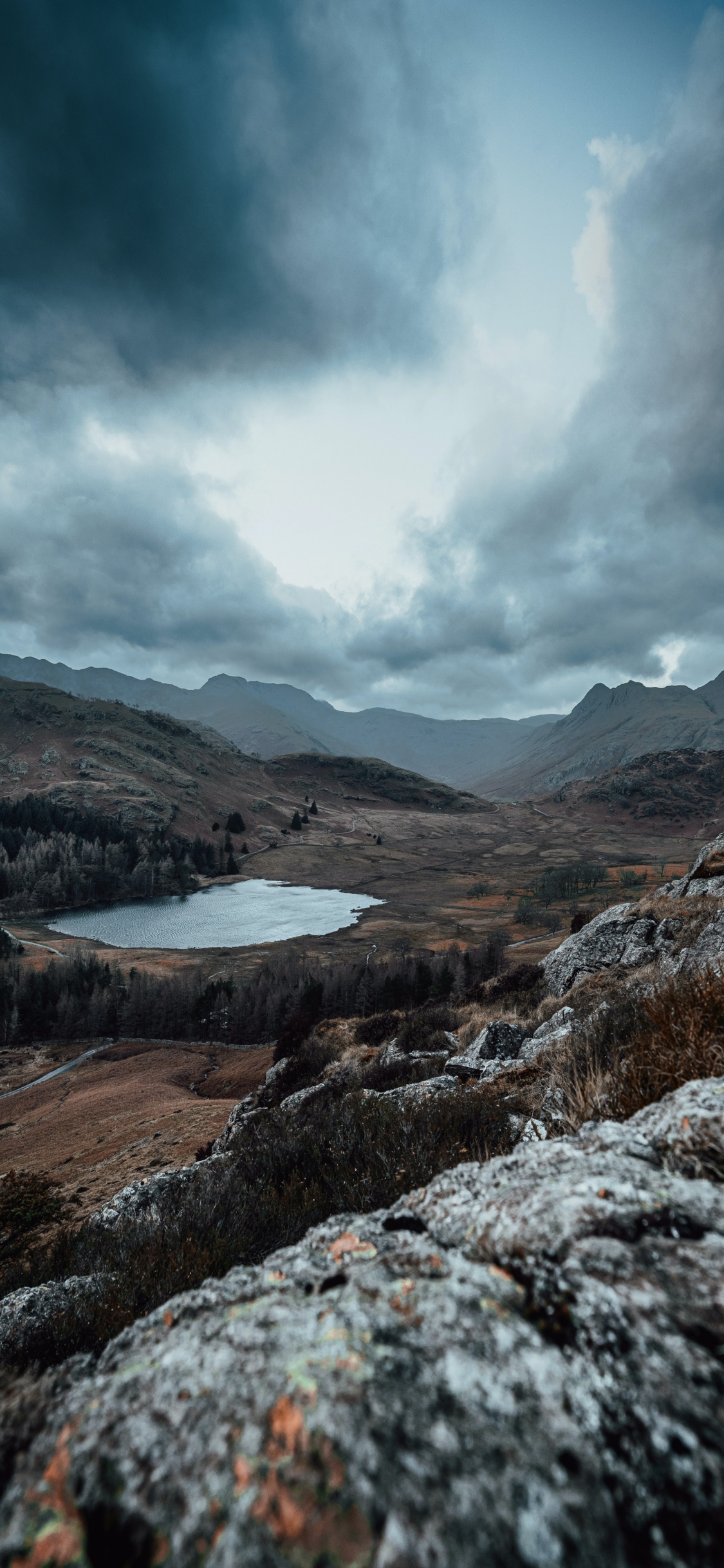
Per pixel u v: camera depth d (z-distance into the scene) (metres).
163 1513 1.31
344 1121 10.16
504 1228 2.25
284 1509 1.21
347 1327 1.78
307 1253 2.64
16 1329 5.50
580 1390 1.46
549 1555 1.09
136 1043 103.44
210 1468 1.37
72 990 119.00
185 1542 1.24
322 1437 1.36
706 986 4.52
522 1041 16.00
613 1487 1.23
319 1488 1.24
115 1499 1.38
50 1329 5.45
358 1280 2.09
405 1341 1.69
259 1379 1.62
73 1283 6.41
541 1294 1.88
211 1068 85.75
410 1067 16.95
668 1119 2.90
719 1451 1.26
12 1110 76.44
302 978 108.88
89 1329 5.41
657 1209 2.12
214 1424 1.50
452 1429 1.36
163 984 115.56
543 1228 2.14
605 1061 6.27
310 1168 8.44
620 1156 2.67
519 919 179.38
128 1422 1.60
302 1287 2.29
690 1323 1.61
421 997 88.38
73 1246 9.30
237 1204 7.62
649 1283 1.77
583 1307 1.74
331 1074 22.31
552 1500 1.19
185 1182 10.72
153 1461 1.44
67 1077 89.38
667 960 15.52
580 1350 1.61
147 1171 31.05
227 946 169.50
